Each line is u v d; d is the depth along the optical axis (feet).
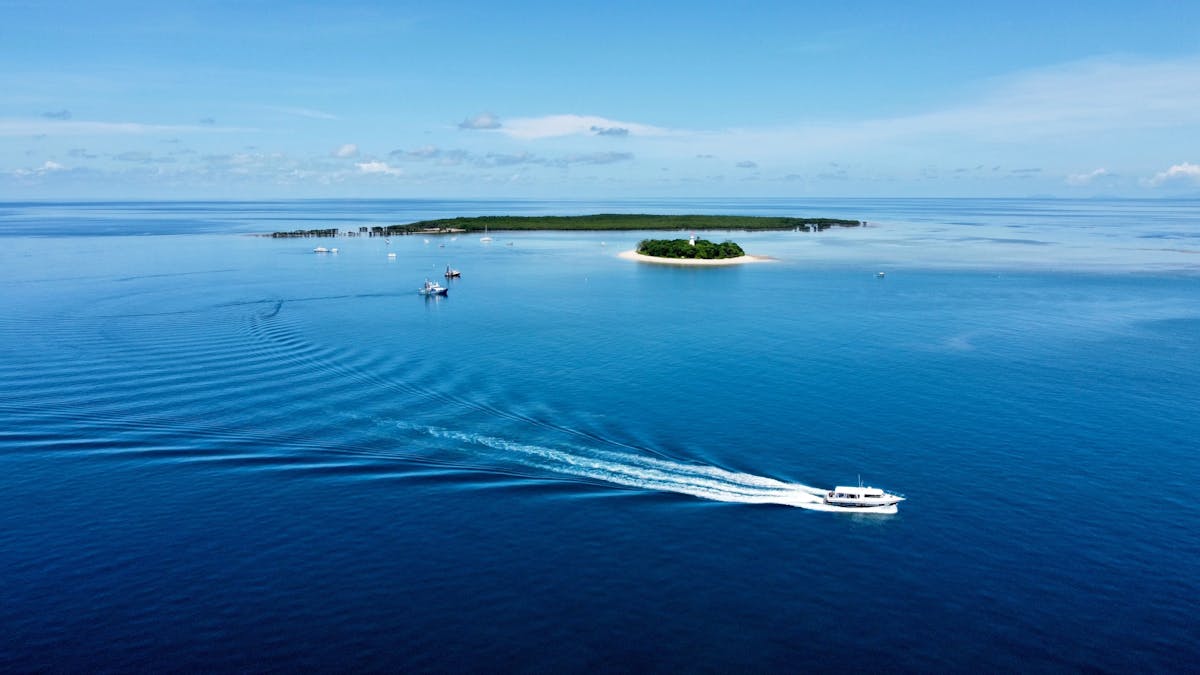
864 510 190.80
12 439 228.63
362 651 139.54
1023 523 186.09
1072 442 235.61
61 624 146.61
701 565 167.22
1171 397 280.92
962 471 214.28
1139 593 158.61
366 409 256.73
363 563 167.12
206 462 214.69
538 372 309.01
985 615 151.33
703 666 136.26
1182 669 136.67
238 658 137.49
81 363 313.12
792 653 140.05
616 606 152.97
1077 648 142.00
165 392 273.13
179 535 178.09
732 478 207.21
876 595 157.38
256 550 172.14
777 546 175.01
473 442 229.04
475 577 162.40
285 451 221.25
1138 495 200.44
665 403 268.41
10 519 184.44
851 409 264.52
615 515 187.73
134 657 137.59
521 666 136.05
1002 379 304.71
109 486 201.16
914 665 137.28
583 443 228.84
